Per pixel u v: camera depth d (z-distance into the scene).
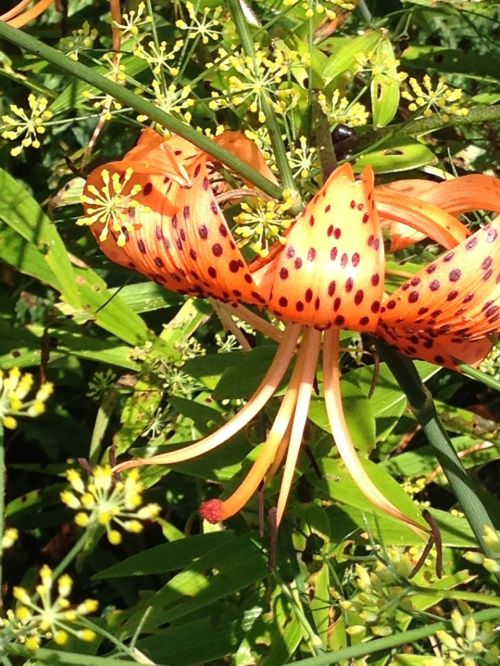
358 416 0.29
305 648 0.30
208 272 0.23
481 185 0.23
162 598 0.30
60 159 0.41
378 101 0.32
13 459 0.47
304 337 0.25
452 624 0.23
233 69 0.32
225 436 0.25
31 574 0.40
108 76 0.29
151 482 0.33
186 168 0.23
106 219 0.23
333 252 0.22
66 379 0.43
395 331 0.24
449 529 0.31
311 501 0.31
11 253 0.32
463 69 0.37
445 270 0.22
